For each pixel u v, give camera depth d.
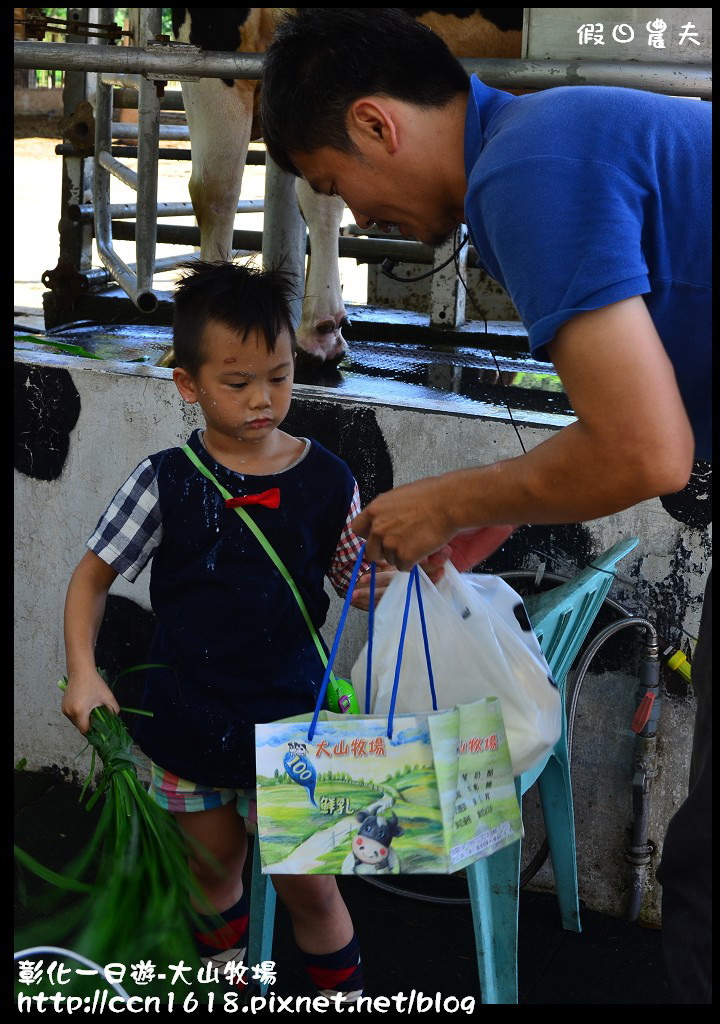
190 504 1.81
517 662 1.60
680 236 1.31
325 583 2.52
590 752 2.40
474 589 1.63
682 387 1.41
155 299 3.32
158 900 1.56
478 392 2.67
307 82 1.42
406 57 1.39
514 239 1.27
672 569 2.26
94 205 3.84
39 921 2.05
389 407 2.39
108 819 1.61
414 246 3.49
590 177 1.26
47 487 2.70
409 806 1.40
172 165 13.53
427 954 2.28
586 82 2.06
